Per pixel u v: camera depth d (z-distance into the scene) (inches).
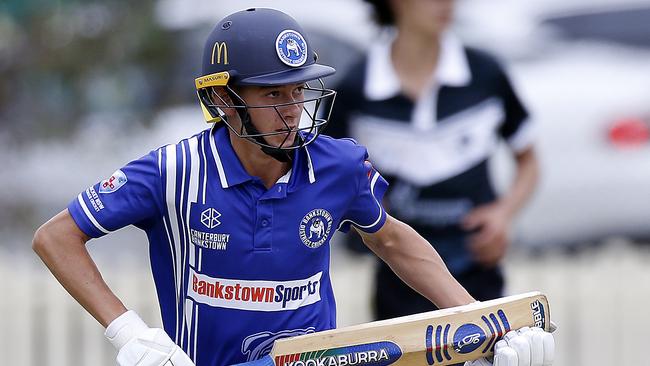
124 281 1032.8
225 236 496.7
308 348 496.4
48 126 1368.1
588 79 1164.5
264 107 489.7
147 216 503.2
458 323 516.1
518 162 805.2
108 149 1352.1
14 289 1030.4
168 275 512.4
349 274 1055.6
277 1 1272.1
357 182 516.4
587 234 1155.9
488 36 1355.8
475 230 762.8
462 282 762.2
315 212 506.3
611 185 1140.5
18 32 1389.0
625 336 1041.5
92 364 1004.6
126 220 500.1
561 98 1145.4
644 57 1254.9
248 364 491.5
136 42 1326.3
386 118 763.4
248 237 497.4
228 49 494.0
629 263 1101.7
